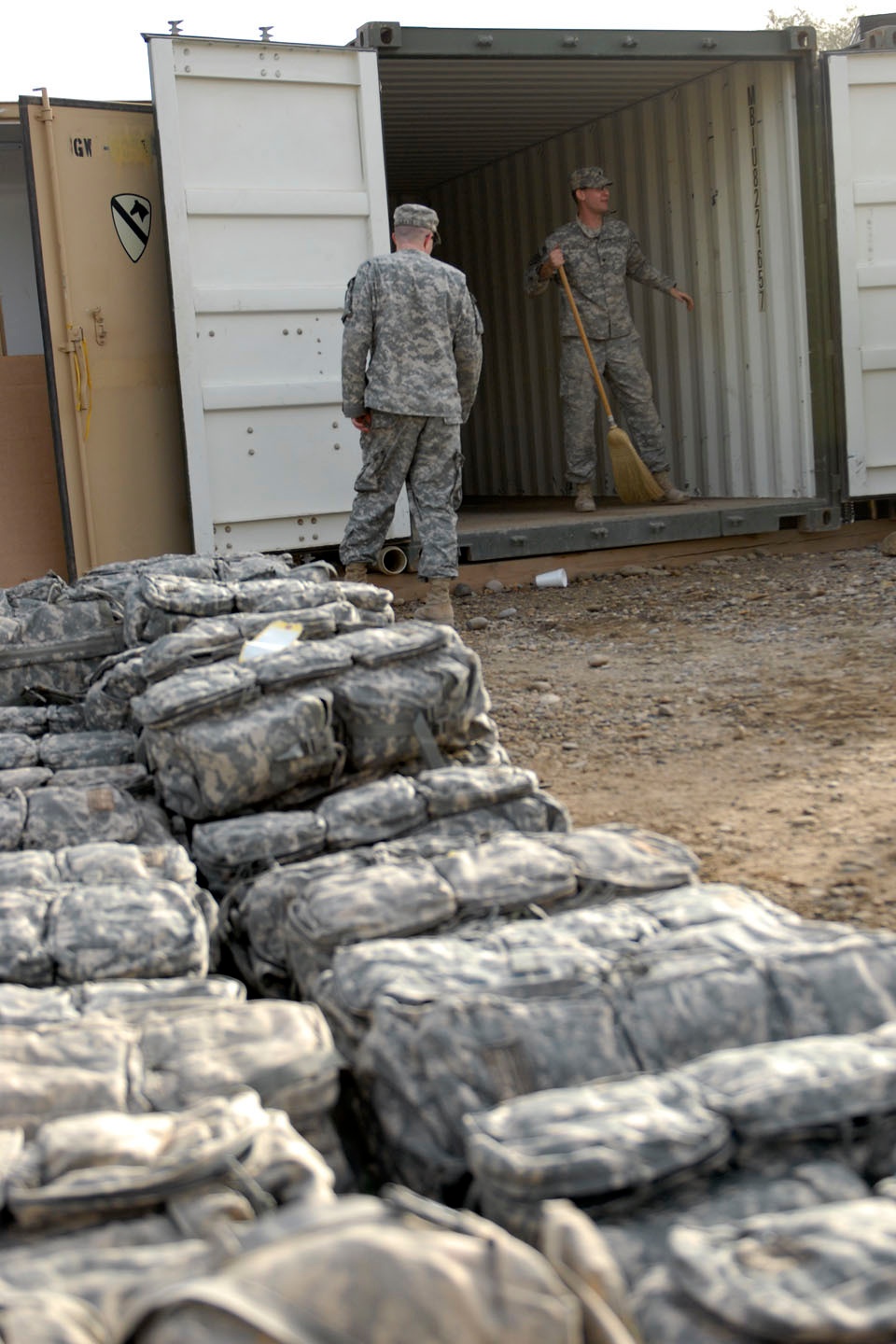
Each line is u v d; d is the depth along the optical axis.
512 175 10.70
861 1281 1.14
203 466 6.59
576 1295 1.14
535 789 2.88
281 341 6.73
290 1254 1.11
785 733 4.34
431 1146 1.62
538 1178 1.37
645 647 5.90
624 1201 1.40
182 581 3.89
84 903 2.21
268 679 3.02
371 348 6.29
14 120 7.66
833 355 7.78
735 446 8.64
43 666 4.00
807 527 7.85
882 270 7.75
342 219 6.80
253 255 6.62
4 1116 1.58
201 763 2.91
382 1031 1.71
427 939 1.99
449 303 6.23
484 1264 1.12
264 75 6.52
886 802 3.52
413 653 3.18
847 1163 1.49
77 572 6.67
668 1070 1.69
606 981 1.79
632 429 8.62
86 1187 1.37
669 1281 1.21
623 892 2.29
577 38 7.14
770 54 7.54
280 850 2.68
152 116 6.63
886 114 7.71
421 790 2.81
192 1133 1.49
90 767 3.27
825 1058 1.56
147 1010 1.84
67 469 6.61
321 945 2.10
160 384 6.80
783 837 3.32
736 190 8.34
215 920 2.46
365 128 6.76
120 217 6.61
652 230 9.22
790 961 1.83
